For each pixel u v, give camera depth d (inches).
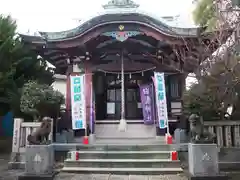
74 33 501.4
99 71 580.4
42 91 458.0
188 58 487.5
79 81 485.7
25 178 329.4
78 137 523.5
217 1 421.4
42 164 339.0
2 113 603.5
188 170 362.3
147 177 345.4
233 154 406.0
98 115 585.3
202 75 442.0
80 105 480.4
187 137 476.7
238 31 394.0
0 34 558.6
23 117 499.5
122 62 550.0
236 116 449.1
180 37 490.9
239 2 308.5
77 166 385.1
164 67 559.2
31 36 516.1
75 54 550.6
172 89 557.6
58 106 474.9
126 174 362.9
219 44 423.8
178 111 546.6
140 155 399.5
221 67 398.9
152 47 549.0
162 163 379.6
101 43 545.0
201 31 488.4
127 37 504.1
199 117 349.4
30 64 614.5
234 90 417.4
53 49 532.1
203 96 431.5
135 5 598.9
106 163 383.6
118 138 540.1
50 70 694.5
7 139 718.5
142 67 572.7
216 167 329.7
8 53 551.8
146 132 548.7
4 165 427.8
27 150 341.7
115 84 598.2
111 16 492.4
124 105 583.8
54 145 433.1
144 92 550.6
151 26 492.7
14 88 541.0
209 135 341.4
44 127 348.5
